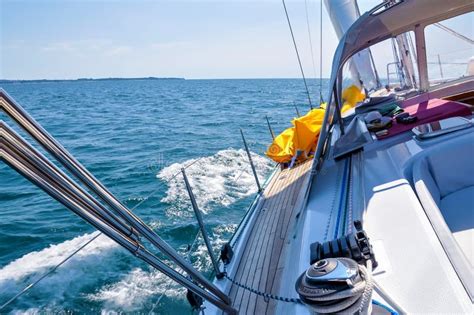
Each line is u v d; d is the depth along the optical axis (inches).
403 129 138.5
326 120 131.3
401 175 105.0
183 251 273.7
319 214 102.0
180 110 1599.4
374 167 118.4
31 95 3516.2
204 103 1998.0
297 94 2444.6
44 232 356.8
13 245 330.0
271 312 108.8
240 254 140.8
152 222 325.7
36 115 1596.9
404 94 199.2
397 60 242.8
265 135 784.3
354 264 57.2
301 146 265.4
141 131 984.9
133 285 240.8
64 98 2950.3
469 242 86.3
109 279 249.1
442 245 72.2
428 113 143.2
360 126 152.1
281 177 236.4
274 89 3378.4
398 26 131.8
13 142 38.9
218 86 4849.9
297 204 180.7
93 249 288.7
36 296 238.8
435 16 129.1
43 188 42.7
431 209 84.2
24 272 273.4
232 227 305.0
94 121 1309.1
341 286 53.8
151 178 492.7
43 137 44.2
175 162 570.6
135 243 58.1
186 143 749.3
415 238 76.0
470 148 110.5
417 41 146.7
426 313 58.4
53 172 43.2
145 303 223.5
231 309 90.7
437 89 171.6
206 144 720.3
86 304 227.3
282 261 132.5
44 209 426.9
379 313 59.9
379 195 98.2
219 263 136.1
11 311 225.5
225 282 122.0
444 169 111.9
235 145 674.8
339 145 146.1
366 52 233.3
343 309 53.2
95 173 549.6
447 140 117.5
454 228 93.2
